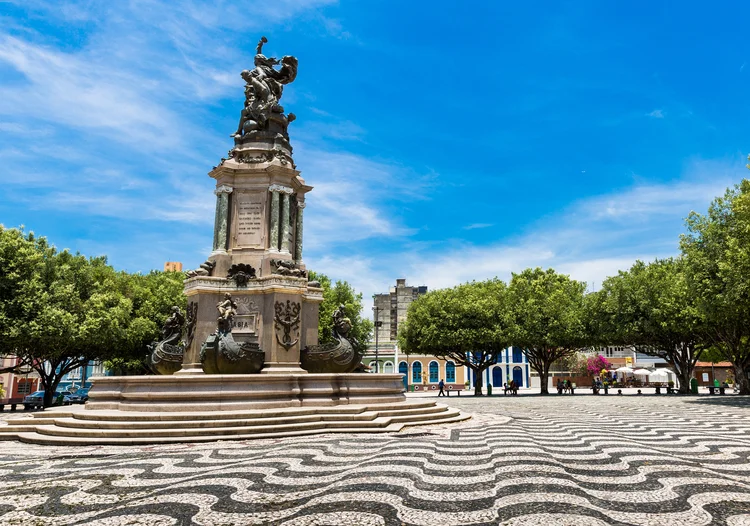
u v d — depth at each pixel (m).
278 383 13.05
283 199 17.39
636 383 71.62
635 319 40.22
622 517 5.39
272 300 15.73
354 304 48.50
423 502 6.01
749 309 25.81
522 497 6.20
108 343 33.66
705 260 27.27
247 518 5.43
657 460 8.66
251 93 18.81
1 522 5.35
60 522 5.34
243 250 16.89
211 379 12.36
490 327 45.09
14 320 26.47
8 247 27.38
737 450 9.80
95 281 34.47
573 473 7.55
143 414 11.44
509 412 20.58
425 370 71.25
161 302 38.75
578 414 19.44
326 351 15.84
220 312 14.62
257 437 11.02
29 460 9.02
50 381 35.50
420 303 48.78
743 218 25.08
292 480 7.14
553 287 49.62
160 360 16.45
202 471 7.79
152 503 6.05
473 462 8.40
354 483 6.94
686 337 39.75
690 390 44.09
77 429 11.16
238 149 17.84
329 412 12.84
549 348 46.97
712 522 5.20
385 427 12.48
